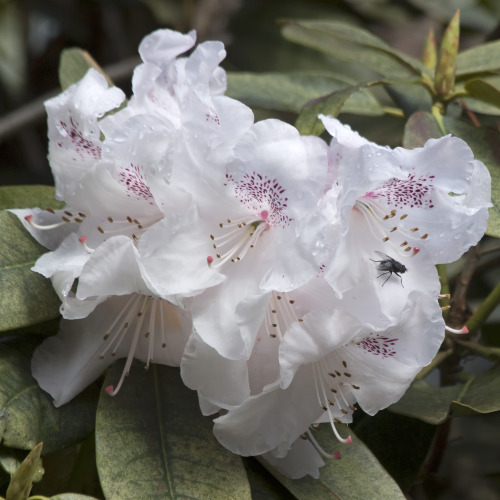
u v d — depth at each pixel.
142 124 0.55
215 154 0.55
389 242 0.56
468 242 0.56
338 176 0.54
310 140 0.54
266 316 0.55
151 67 0.58
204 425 0.57
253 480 0.57
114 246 0.54
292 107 0.66
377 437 0.63
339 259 0.54
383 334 0.55
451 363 0.66
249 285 0.55
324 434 0.59
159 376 0.58
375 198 0.56
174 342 0.58
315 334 0.54
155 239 0.55
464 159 0.55
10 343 0.58
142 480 0.55
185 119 0.55
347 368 0.56
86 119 0.57
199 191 0.55
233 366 0.55
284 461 0.57
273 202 0.55
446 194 0.56
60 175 0.58
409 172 0.55
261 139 0.54
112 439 0.56
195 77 0.56
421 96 0.67
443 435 0.66
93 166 0.56
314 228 0.54
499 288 0.64
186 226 0.55
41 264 0.57
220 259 0.55
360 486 0.57
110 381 0.58
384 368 0.56
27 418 0.56
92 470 0.61
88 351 0.58
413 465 0.62
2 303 0.57
